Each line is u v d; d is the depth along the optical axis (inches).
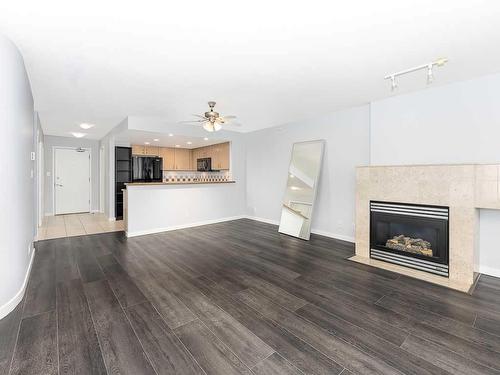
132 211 191.6
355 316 84.1
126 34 81.5
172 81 121.0
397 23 75.9
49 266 128.7
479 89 115.3
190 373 60.0
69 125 223.1
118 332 75.4
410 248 127.5
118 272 121.3
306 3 66.9
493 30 79.0
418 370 60.9
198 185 229.3
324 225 190.4
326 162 186.9
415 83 123.4
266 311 87.4
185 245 167.2
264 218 244.1
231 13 71.1
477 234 113.8
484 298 95.5
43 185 261.3
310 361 63.9
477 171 107.1
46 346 68.8
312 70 109.0
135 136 228.2
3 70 81.6
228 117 154.4
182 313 86.0
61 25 76.1
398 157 141.6
